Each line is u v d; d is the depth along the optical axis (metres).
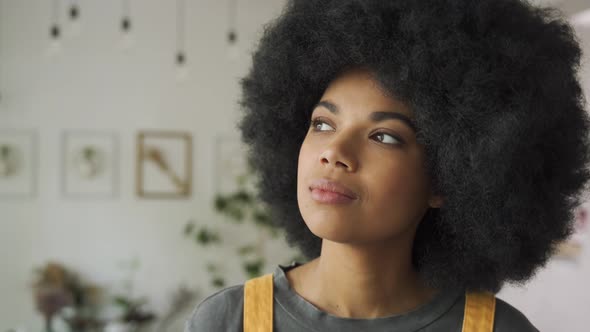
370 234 0.65
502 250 0.75
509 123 0.66
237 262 4.09
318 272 0.75
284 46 0.79
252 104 0.90
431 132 0.68
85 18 3.84
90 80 3.84
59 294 3.34
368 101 0.67
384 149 0.66
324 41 0.72
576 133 0.76
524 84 0.68
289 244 0.98
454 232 0.77
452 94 0.68
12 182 3.74
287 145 0.88
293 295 0.74
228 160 4.04
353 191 0.64
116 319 3.63
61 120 3.80
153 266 3.96
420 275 0.78
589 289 2.17
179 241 4.00
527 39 0.69
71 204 3.82
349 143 0.65
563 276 2.37
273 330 0.72
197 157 4.02
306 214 0.66
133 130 3.91
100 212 3.87
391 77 0.66
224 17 4.05
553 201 0.75
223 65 4.04
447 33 0.68
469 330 0.73
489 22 0.68
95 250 3.86
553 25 0.75
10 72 3.73
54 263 3.78
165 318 3.88
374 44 0.68
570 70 0.73
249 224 4.11
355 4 0.70
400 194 0.66
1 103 3.71
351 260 0.70
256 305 0.73
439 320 0.74
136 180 3.92
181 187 3.98
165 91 3.96
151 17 3.95
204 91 4.02
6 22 3.73
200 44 4.02
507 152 0.67
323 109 0.69
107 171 3.87
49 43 3.78
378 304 0.72
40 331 3.71
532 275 0.83
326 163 0.65
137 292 3.92
